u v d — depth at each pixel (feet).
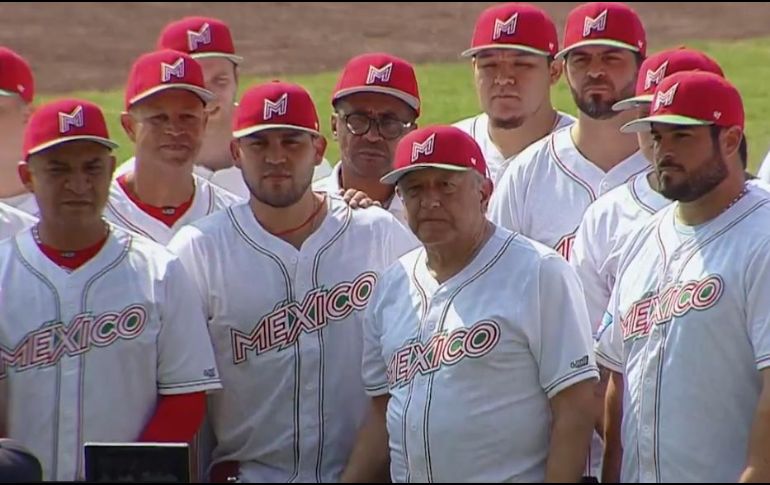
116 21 296.92
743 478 70.33
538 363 74.59
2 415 78.95
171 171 89.51
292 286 82.07
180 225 90.22
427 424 74.59
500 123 99.55
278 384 81.82
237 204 84.79
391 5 315.99
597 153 91.30
